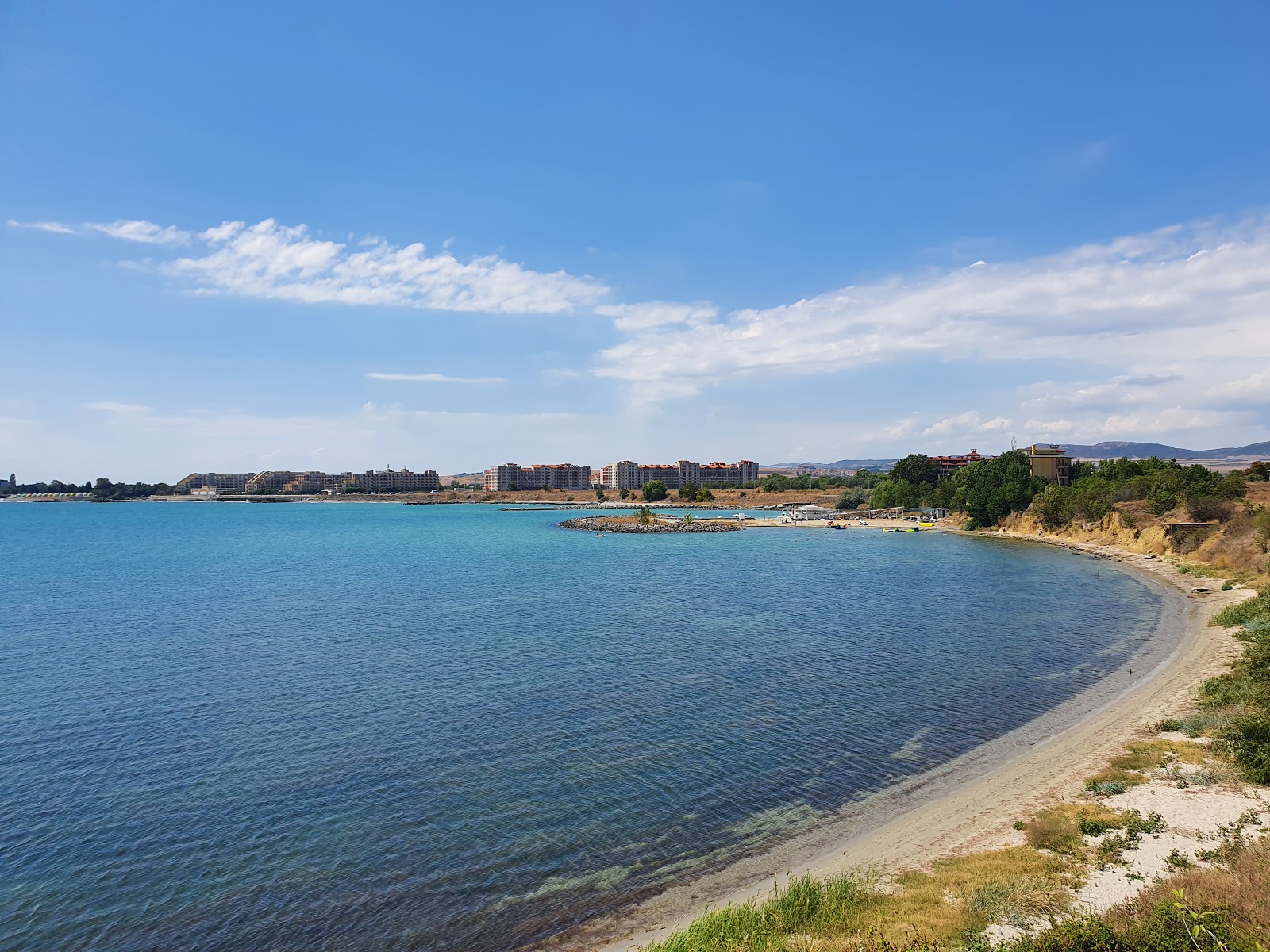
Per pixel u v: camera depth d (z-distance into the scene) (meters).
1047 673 47.50
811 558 126.75
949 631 61.41
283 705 42.25
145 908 22.69
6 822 28.19
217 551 150.00
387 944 20.89
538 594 85.69
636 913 21.94
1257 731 27.81
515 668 50.06
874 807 28.50
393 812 28.73
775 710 40.38
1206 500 110.44
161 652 56.34
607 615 71.06
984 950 16.25
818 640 58.34
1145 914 16.75
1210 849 21.38
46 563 126.19
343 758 34.22
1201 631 56.91
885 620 67.19
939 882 21.33
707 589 88.50
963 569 106.62
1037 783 29.31
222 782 31.66
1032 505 167.88
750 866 24.41
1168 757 30.00
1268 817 23.16
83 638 62.22
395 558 133.38
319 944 20.97
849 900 20.25
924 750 34.47
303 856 25.61
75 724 39.41
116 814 28.81
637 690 44.34
